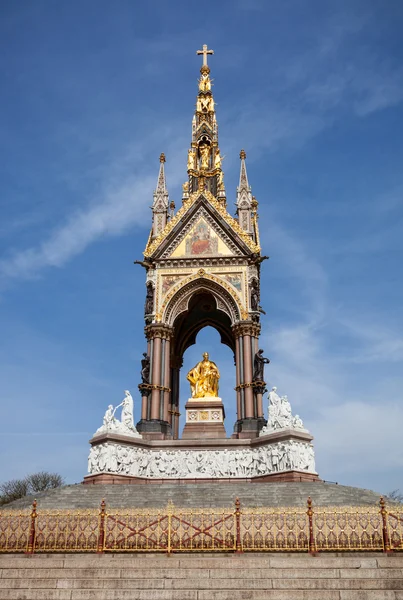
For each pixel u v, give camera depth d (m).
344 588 18.59
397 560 20.27
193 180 59.53
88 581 19.23
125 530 23.14
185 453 44.59
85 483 40.78
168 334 50.62
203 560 20.50
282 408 43.38
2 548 23.41
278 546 22.42
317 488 35.00
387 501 31.83
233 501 32.78
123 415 44.91
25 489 100.44
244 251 51.75
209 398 50.50
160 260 52.41
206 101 63.41
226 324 58.41
